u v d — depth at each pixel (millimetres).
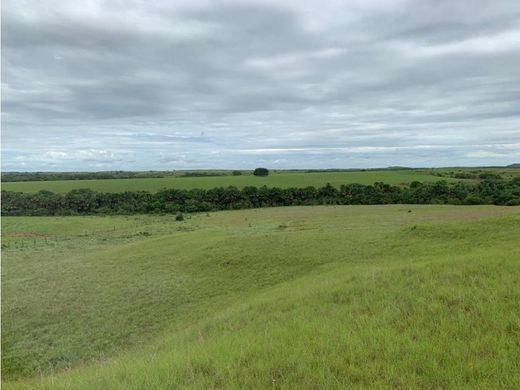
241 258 27312
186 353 8375
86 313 20703
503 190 74500
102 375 7684
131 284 25047
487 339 7156
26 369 15055
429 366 6426
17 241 53000
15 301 23531
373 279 12477
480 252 16281
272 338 8477
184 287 23438
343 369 6594
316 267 23562
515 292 9070
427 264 13219
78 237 55844
